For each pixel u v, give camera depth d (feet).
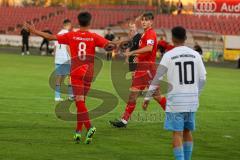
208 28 430.61
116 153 102.47
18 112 147.13
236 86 239.09
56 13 488.85
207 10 448.24
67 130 123.65
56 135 117.50
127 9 473.67
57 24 475.31
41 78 241.55
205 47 392.27
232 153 105.70
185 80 86.17
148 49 124.57
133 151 104.68
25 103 164.45
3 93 186.80
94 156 99.55
